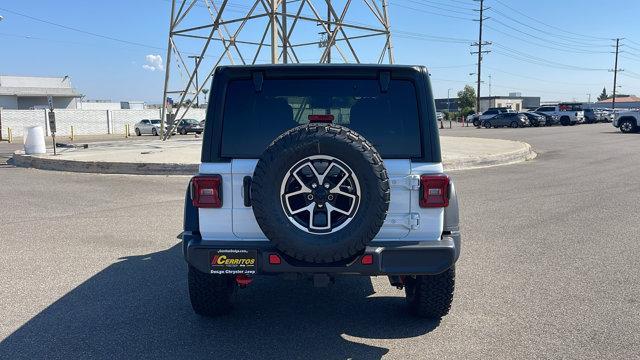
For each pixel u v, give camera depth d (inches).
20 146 1273.4
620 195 438.3
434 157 157.8
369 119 162.7
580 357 153.6
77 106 3014.3
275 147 142.0
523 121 1859.0
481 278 225.9
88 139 1585.9
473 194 446.6
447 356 155.4
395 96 162.6
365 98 163.6
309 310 194.1
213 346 163.6
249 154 160.6
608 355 154.6
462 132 1541.6
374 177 141.3
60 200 428.8
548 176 561.9
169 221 346.3
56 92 2797.7
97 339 168.6
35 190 482.6
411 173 155.5
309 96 164.2
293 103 163.9
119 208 392.5
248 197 153.8
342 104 164.6
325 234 142.6
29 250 276.4
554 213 366.0
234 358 155.4
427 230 157.0
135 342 166.4
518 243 284.5
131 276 232.1
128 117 2162.9
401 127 161.5
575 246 277.7
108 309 193.9
